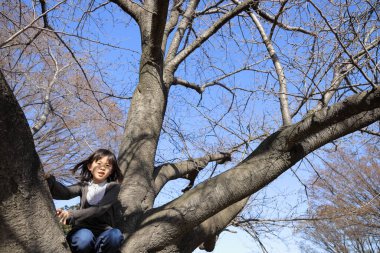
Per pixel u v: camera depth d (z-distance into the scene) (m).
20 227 3.23
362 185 12.12
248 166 4.62
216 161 7.18
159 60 6.10
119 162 5.53
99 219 3.95
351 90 5.51
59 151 9.90
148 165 5.50
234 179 4.51
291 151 4.67
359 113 4.46
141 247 4.11
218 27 6.69
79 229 3.78
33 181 3.28
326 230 13.68
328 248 17.98
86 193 3.99
